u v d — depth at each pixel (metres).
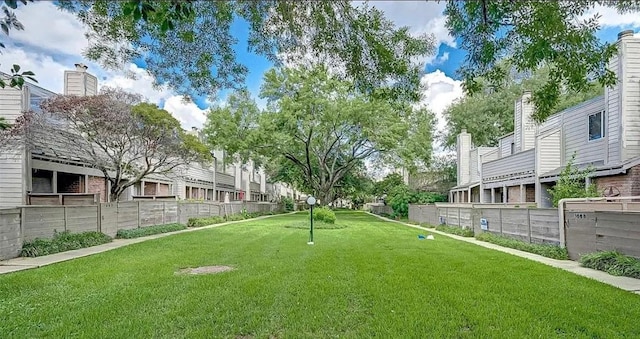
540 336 3.28
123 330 3.51
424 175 32.78
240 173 35.94
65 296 4.65
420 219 18.97
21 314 3.97
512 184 16.81
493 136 31.38
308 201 10.51
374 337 3.30
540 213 8.69
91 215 10.30
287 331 3.46
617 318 3.70
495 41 4.20
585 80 4.18
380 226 16.91
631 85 10.62
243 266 6.55
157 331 3.49
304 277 5.59
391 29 4.61
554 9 3.39
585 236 7.16
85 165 14.00
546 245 8.29
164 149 13.22
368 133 22.97
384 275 5.70
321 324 3.63
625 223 6.24
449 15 4.04
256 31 4.82
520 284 5.11
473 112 31.88
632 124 10.61
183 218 16.16
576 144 13.23
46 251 8.04
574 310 3.96
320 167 26.73
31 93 12.96
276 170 37.69
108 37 5.05
